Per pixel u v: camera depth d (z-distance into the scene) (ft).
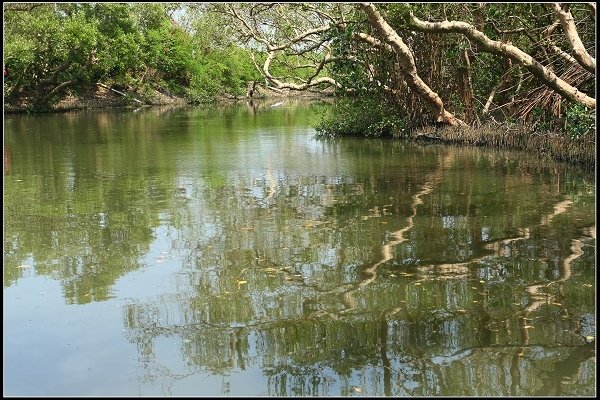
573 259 22.98
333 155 53.62
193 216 30.73
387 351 16.11
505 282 20.72
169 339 16.81
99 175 43.88
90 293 20.18
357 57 62.90
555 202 32.68
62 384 14.43
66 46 128.77
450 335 16.89
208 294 20.06
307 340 16.74
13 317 18.21
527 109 55.31
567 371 14.97
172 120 100.12
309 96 189.98
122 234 27.45
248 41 70.74
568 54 50.39
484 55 61.11
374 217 30.01
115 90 151.33
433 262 22.95
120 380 14.70
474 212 30.66
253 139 68.23
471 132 58.59
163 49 160.86
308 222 29.19
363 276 21.53
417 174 42.65
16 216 31.01
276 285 20.80
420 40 61.72
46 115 119.03
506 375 14.84
